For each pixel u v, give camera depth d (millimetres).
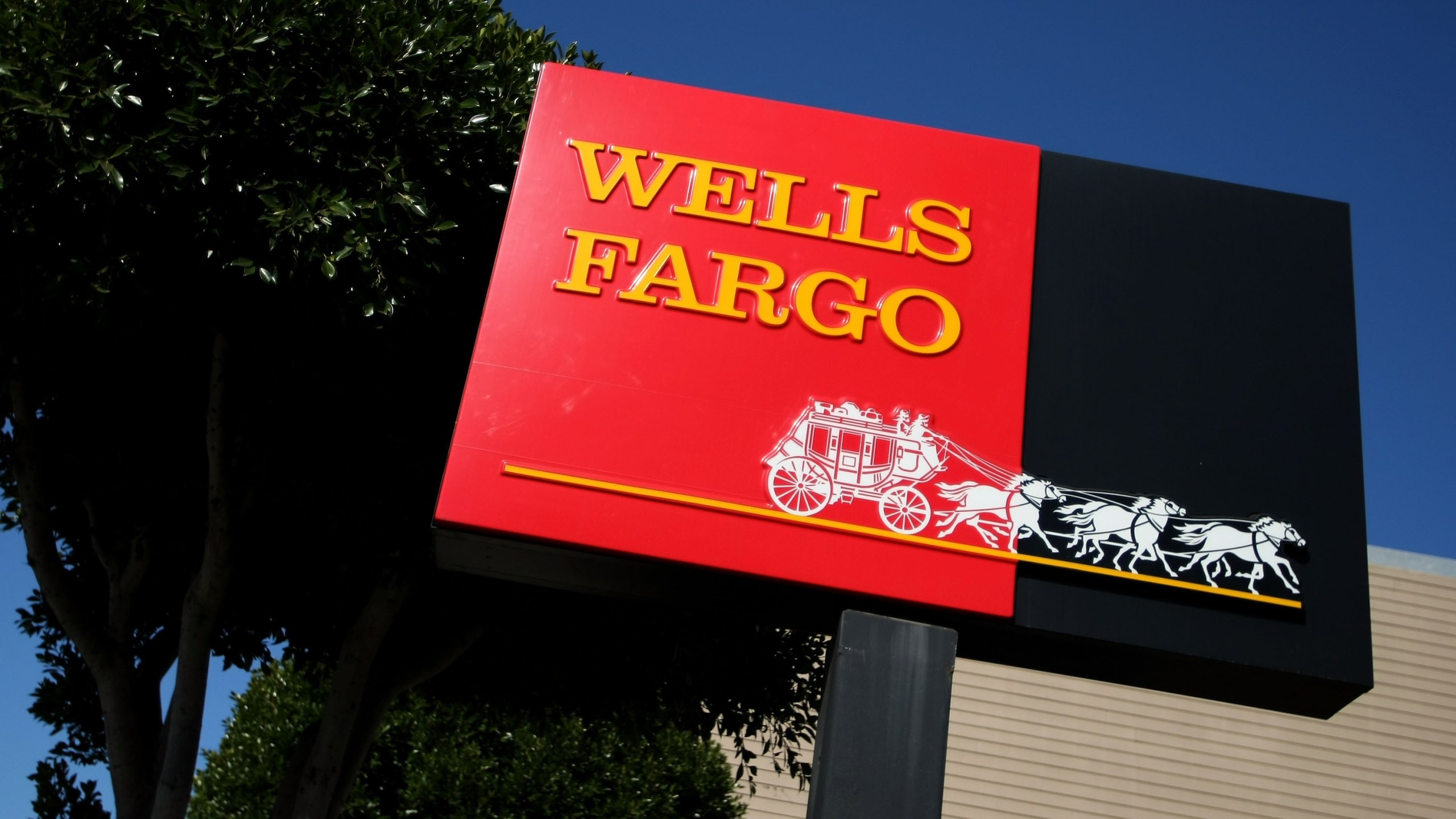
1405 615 18109
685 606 7230
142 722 9078
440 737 16828
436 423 8445
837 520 6879
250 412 8375
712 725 10242
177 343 8461
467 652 10070
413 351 8297
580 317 7301
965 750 17016
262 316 7926
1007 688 17422
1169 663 6879
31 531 8422
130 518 9172
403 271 7637
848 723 6332
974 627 6848
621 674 9641
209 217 7422
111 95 7254
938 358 7324
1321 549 7035
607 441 6980
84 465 9039
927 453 7074
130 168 7312
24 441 8461
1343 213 7973
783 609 7035
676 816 16656
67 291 7242
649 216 7641
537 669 9766
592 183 7711
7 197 7219
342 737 8609
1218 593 6855
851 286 7500
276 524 9156
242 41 7551
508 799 16422
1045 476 7066
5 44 7195
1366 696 17641
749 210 7691
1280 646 6789
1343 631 6859
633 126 7910
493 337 7207
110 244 7383
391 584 8680
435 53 8070
